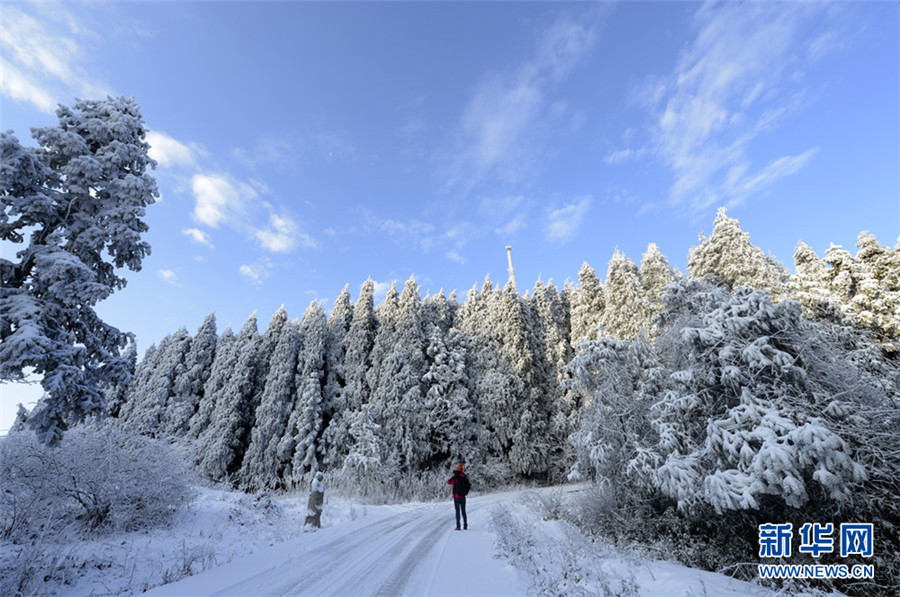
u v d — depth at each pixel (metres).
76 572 5.55
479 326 38.59
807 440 5.18
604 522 9.48
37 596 4.70
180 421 35.47
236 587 4.55
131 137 9.51
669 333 9.13
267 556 6.21
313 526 9.62
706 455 6.80
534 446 29.36
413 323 35.56
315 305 42.91
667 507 8.55
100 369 7.96
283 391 32.72
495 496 23.03
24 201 7.23
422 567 5.54
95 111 9.21
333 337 38.00
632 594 4.74
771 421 5.76
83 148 8.35
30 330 6.32
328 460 28.20
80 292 7.00
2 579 4.82
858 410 5.91
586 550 7.43
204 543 7.77
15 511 6.32
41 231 7.88
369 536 8.28
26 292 7.14
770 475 5.30
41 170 7.60
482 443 29.81
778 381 6.45
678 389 7.83
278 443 30.06
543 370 34.44
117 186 8.72
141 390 39.59
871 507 5.62
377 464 23.56
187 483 10.26
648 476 7.97
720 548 7.03
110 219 8.54
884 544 5.50
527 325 36.00
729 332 7.04
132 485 8.57
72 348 6.98
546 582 4.82
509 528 8.28
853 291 21.42
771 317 6.70
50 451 7.79
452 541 7.67
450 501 21.81
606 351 10.70
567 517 11.00
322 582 4.77
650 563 6.73
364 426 26.81
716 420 6.57
